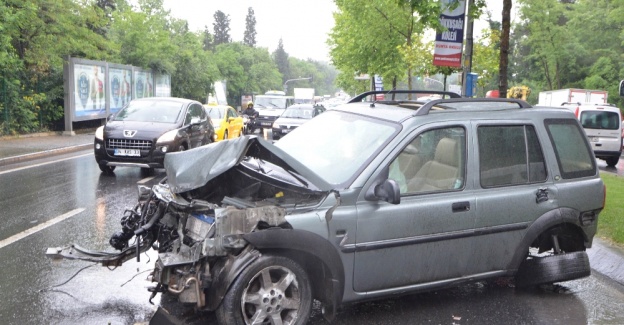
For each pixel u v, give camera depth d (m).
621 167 21.39
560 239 5.77
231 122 20.91
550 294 5.68
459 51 12.52
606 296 5.70
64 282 5.46
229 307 4.11
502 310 5.19
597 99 34.59
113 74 27.00
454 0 10.32
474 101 5.52
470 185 4.97
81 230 7.38
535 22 50.88
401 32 24.16
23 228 7.39
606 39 48.25
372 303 5.24
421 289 4.84
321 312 5.00
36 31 21.97
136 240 4.84
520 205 5.16
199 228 4.43
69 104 22.27
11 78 20.00
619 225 8.01
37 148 16.75
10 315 4.67
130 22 36.12
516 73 69.00
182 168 4.69
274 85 103.12
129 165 12.22
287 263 4.27
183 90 44.22
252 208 4.18
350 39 29.02
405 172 4.75
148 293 5.25
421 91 5.85
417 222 4.67
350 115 5.54
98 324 4.56
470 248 4.97
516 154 5.27
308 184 4.50
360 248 4.47
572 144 5.67
